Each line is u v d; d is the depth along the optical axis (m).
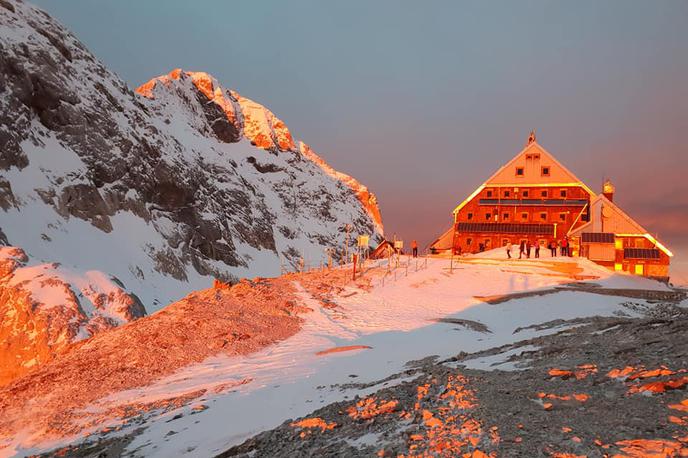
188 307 26.50
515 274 40.19
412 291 35.88
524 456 5.26
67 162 72.19
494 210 65.56
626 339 11.64
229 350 21.11
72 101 79.75
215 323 24.09
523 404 7.32
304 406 10.68
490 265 45.09
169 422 11.63
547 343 13.88
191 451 8.88
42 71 75.00
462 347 17.09
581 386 7.85
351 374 14.13
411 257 54.16
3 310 35.47
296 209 192.00
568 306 27.58
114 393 16.33
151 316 25.67
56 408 15.14
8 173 60.84
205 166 146.50
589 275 38.78
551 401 7.20
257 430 9.30
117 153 84.44
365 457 6.28
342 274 42.59
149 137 103.25
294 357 19.45
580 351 11.08
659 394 6.60
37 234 56.38
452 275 40.91
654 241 55.28
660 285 37.41
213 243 103.94
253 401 12.27
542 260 46.66
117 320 39.50
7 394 16.77
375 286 37.41
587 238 55.44
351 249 189.25
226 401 12.84
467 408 7.56
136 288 64.56
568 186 61.97
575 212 61.12
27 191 61.50
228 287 32.84
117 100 99.06
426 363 14.07
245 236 131.12
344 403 9.64
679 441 4.89
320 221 197.38
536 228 62.41
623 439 5.25
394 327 25.80
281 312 28.14
